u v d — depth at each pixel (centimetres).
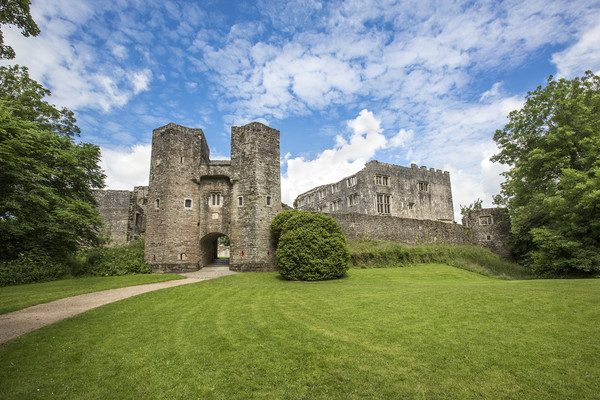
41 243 1970
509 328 754
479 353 622
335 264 1945
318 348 678
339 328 809
